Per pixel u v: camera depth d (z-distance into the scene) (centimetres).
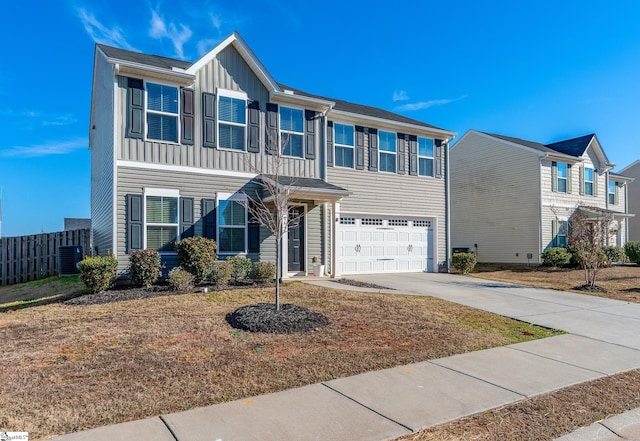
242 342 595
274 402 411
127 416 373
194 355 538
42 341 585
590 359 591
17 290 1316
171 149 1102
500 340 676
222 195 1168
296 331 655
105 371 478
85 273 920
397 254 1582
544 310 923
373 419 379
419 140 1645
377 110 1752
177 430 347
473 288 1205
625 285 1354
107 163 1145
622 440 364
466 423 380
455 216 2484
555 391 466
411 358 563
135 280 991
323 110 1373
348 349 586
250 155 1223
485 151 2333
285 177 1252
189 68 1122
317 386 457
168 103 1105
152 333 623
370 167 1509
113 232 1018
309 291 988
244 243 1196
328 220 1381
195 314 738
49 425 352
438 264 1673
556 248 1970
